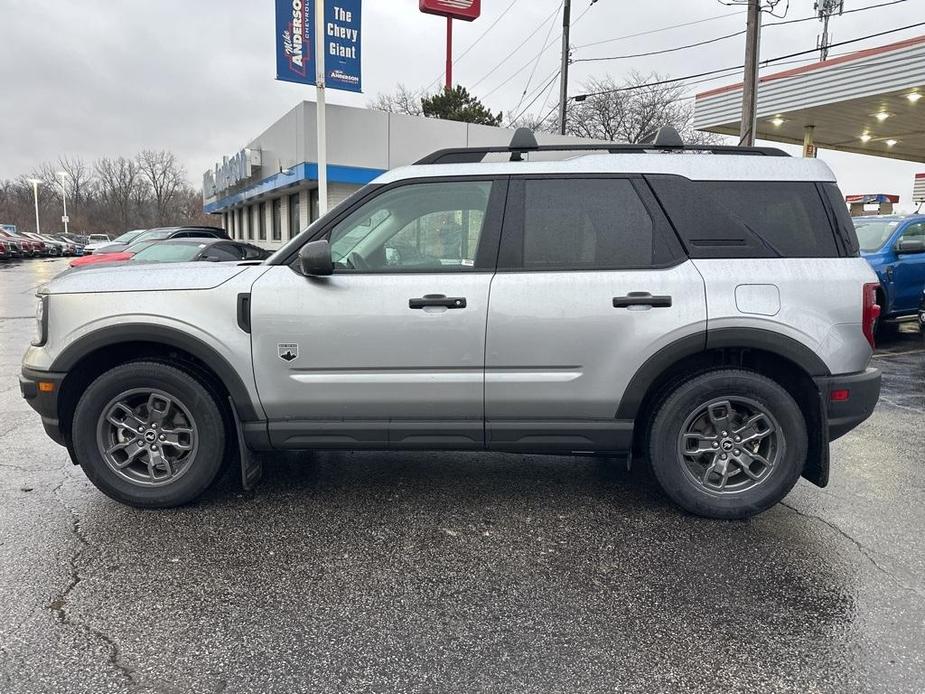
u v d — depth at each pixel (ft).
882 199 82.38
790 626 8.13
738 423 11.20
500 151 11.39
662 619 8.27
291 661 7.36
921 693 6.89
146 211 270.67
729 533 10.76
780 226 10.88
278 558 9.78
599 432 10.98
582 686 7.00
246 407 10.97
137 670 7.16
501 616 8.32
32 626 7.94
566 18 85.87
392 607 8.50
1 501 11.76
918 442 15.89
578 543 10.38
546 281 10.65
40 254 126.93
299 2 43.80
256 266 11.10
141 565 9.50
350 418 11.05
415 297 10.62
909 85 46.60
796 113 56.70
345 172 57.77
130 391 11.03
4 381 21.93
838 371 10.66
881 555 10.01
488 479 13.17
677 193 10.90
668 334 10.54
